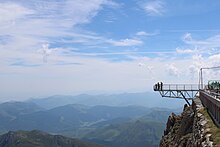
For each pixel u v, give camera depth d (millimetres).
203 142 29859
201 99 67500
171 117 77062
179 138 56375
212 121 37312
